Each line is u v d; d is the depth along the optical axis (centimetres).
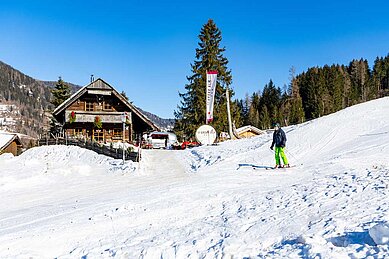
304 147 1853
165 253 604
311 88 8769
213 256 572
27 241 705
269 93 10356
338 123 2230
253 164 1603
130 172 1645
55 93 5394
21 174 1595
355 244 520
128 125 3672
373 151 1560
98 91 3569
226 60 4441
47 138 3095
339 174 1166
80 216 874
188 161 1994
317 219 714
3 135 4481
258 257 536
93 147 2409
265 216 783
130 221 817
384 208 727
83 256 626
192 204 942
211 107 2673
